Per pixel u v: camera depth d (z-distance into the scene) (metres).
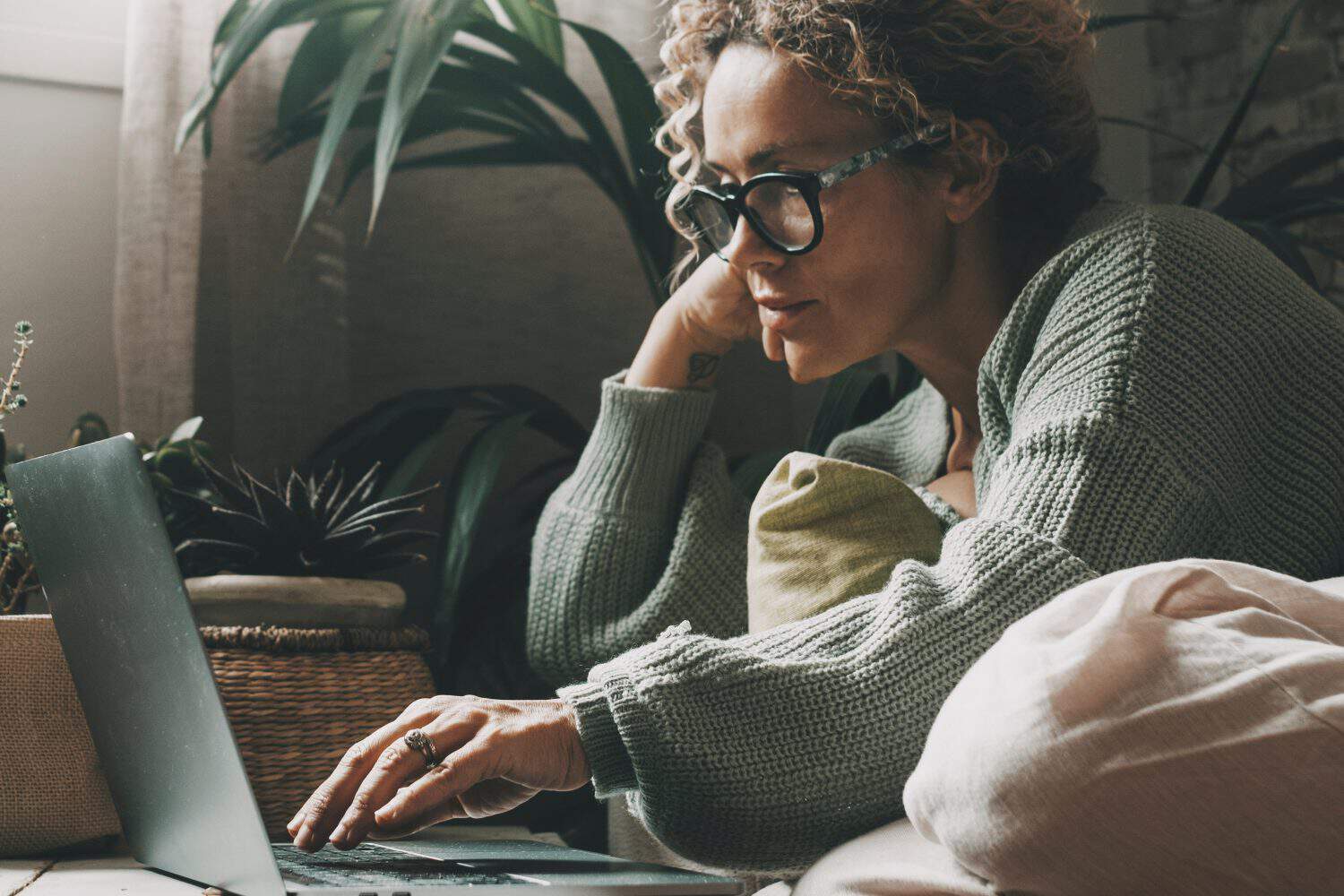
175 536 1.31
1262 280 0.87
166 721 0.72
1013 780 0.52
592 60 2.11
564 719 0.73
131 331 1.63
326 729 1.15
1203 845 0.49
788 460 0.96
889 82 0.91
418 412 1.64
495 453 1.52
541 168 2.15
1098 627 0.54
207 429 1.84
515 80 1.75
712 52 1.06
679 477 1.28
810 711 0.71
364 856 0.77
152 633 0.71
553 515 1.29
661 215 1.76
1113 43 2.40
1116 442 0.78
